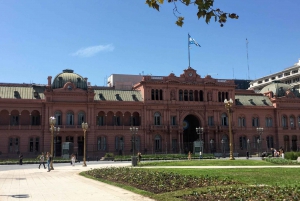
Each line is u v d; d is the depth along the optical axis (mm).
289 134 116125
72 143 88938
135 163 57406
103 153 97062
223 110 109938
